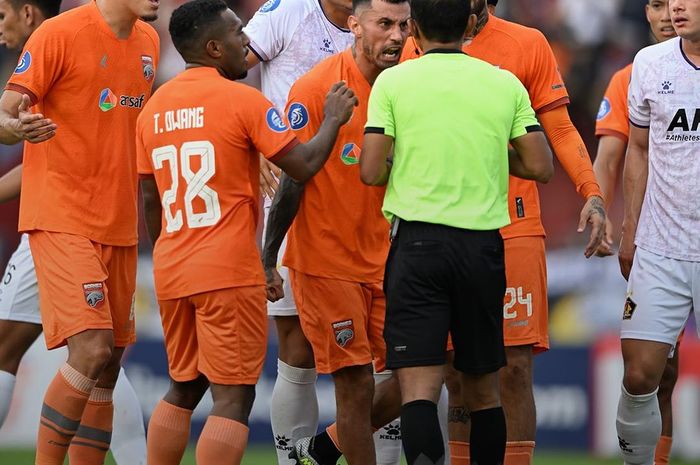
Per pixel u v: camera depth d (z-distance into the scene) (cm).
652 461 2452
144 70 2344
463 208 1942
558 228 4478
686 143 2309
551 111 2312
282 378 2494
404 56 2369
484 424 1998
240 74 2161
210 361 2070
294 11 2539
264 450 3766
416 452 1905
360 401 2245
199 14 2103
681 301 2344
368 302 2275
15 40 2464
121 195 2312
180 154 2072
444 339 1955
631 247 2470
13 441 3772
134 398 2539
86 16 2266
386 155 1995
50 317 2241
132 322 2398
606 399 3778
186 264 2064
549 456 3731
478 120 1962
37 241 2262
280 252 2469
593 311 4144
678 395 3684
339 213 2212
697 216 2317
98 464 2383
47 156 2256
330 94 2106
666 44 2352
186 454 3606
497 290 1967
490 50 2306
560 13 4741
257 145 2056
